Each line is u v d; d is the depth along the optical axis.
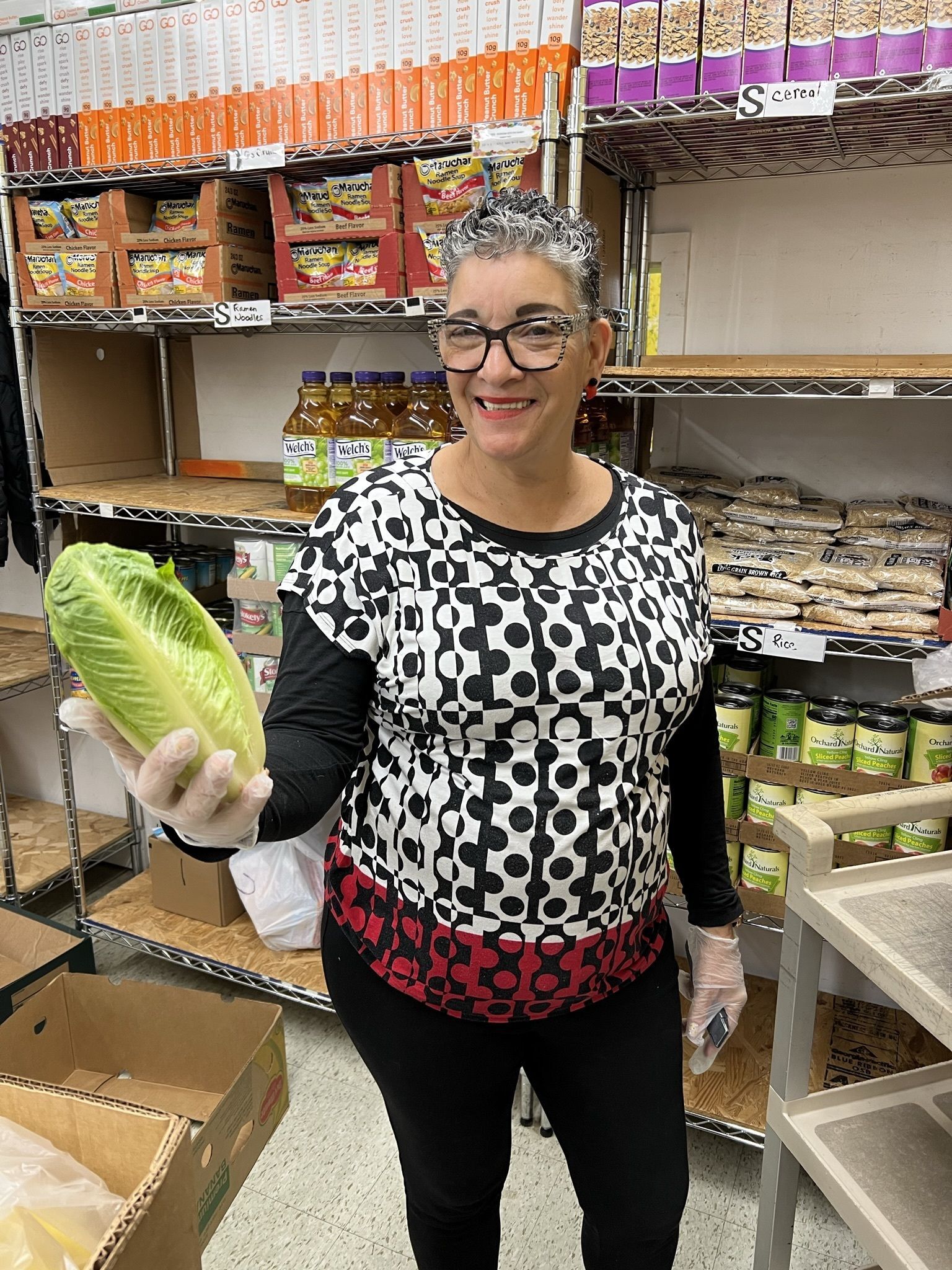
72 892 2.82
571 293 0.88
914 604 1.55
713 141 1.69
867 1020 1.97
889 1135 1.11
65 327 2.26
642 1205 1.05
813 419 1.93
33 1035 1.78
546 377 0.87
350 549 0.93
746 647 1.61
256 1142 1.61
